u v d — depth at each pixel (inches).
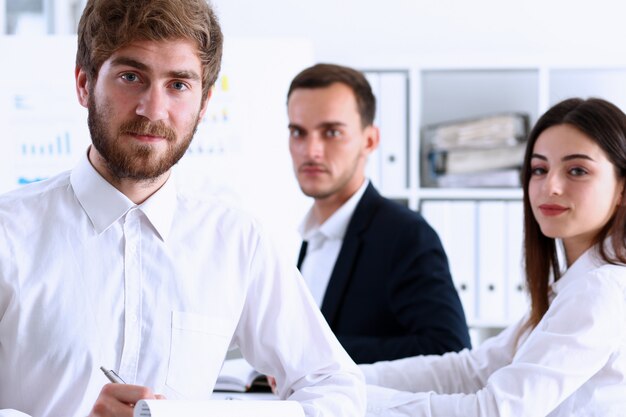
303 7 154.1
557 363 63.5
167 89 50.4
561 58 138.9
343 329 92.5
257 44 135.1
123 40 48.7
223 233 57.1
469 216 137.6
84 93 53.6
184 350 54.2
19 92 132.5
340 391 55.8
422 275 90.2
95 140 50.9
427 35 152.8
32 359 50.9
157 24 48.8
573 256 72.4
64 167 132.8
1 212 52.3
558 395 63.6
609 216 69.6
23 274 51.2
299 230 99.8
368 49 153.6
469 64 139.6
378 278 91.8
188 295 54.7
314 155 93.9
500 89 153.0
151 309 53.7
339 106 93.8
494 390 64.2
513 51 152.3
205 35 51.1
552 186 69.1
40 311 51.1
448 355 80.6
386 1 153.3
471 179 139.8
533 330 70.6
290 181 135.2
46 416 51.0
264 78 135.1
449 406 65.7
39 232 52.3
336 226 95.2
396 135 139.9
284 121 135.3
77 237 52.8
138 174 50.6
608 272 65.6
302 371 57.9
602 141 68.0
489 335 143.9
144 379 52.9
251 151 134.6
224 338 56.1
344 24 153.6
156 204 54.6
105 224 53.1
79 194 53.5
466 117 153.9
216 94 134.5
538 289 74.7
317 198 95.5
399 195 140.4
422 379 78.8
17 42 132.4
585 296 64.4
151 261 54.4
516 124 139.0
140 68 49.4
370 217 94.4
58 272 51.8
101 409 45.0
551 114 71.1
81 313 51.8
